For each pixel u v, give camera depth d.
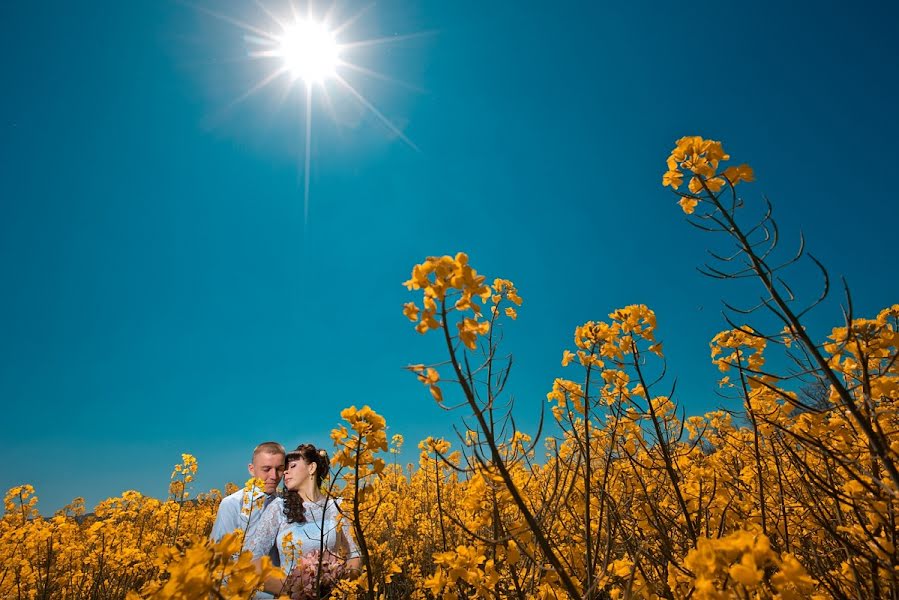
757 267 1.79
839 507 2.30
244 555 1.20
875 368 2.02
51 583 5.31
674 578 1.90
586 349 2.69
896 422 2.13
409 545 5.91
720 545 1.18
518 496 1.63
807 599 1.72
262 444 3.87
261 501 3.60
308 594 3.03
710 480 2.77
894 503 1.68
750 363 2.61
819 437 2.31
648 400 2.52
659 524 2.42
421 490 7.31
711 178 1.91
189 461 5.97
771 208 1.77
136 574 5.45
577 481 2.81
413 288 1.69
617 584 2.43
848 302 1.62
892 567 1.66
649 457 2.99
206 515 7.35
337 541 3.49
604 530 2.83
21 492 6.23
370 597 1.97
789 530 2.71
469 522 2.49
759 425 2.62
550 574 2.11
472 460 2.23
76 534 6.02
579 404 2.77
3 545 4.88
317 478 3.82
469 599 2.20
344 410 2.21
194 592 1.08
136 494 6.57
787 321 1.71
